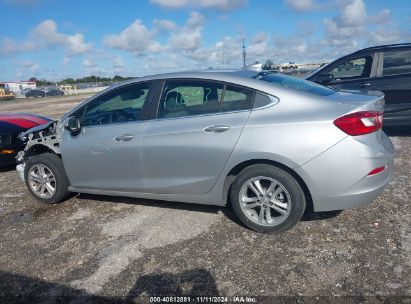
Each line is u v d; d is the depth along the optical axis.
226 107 3.69
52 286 3.10
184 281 3.04
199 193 3.90
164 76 4.06
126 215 4.37
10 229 4.25
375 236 3.50
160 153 3.92
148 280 3.08
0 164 6.50
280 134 3.38
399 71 6.77
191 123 3.78
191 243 3.62
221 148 3.61
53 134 4.83
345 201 3.36
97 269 3.30
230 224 3.95
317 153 3.29
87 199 4.99
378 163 3.33
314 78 7.44
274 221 3.62
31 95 54.62
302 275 3.00
